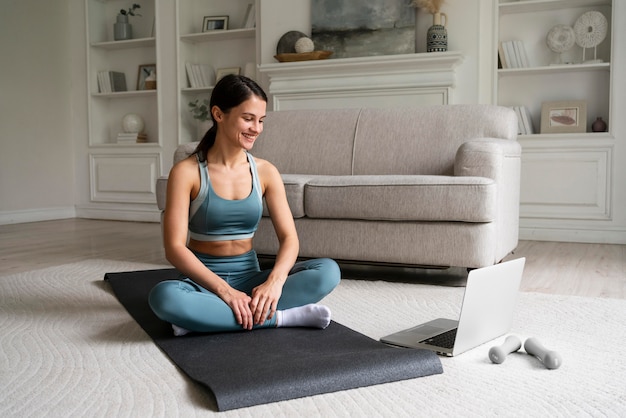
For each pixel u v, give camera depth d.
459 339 1.68
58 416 1.29
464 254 2.67
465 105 3.54
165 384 1.48
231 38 5.68
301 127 3.80
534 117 4.64
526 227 4.46
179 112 5.63
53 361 1.66
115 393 1.42
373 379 1.47
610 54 4.31
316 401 1.37
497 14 4.51
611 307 2.26
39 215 5.88
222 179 1.97
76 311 2.25
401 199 2.72
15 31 5.64
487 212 2.62
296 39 5.03
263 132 3.87
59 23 6.06
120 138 5.94
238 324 1.83
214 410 1.32
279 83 5.02
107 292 2.58
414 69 4.60
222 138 1.96
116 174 5.97
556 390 1.44
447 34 4.60
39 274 3.00
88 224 5.54
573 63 4.50
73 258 3.56
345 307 2.29
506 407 1.34
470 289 1.64
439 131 3.48
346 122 3.73
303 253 2.96
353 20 4.84
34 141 5.82
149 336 1.89
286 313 1.92
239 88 1.88
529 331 1.95
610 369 1.59
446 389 1.44
